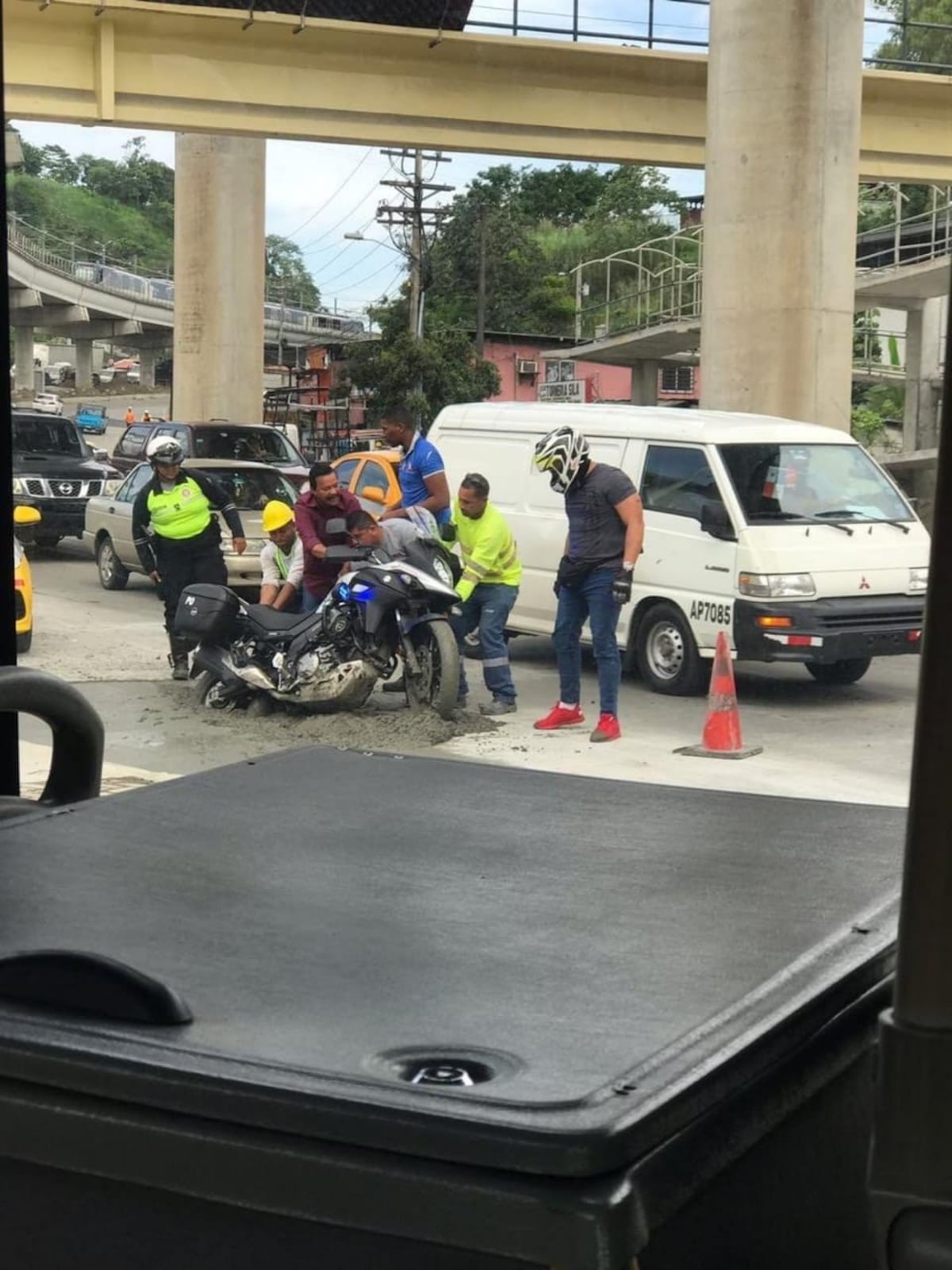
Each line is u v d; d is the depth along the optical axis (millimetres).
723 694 7793
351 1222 858
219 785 1618
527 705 9664
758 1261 992
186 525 9742
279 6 21531
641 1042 955
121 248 73750
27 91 21422
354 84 22406
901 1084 813
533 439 11672
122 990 974
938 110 24594
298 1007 1002
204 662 8727
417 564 8828
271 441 18562
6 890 1249
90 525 15961
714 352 18844
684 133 23562
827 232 18484
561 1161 822
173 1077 901
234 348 31797
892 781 6977
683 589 10250
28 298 65438
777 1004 1028
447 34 22141
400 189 49125
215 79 21969
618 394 56969
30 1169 961
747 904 1239
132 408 76125
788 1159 1024
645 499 10625
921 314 30438
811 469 10430
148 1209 932
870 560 9977
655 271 45844
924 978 807
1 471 1941
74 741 1721
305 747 1812
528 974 1072
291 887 1263
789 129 18328
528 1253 822
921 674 801
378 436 46531
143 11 21266
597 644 8359
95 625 12797
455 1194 833
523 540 11664
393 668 8617
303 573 9539
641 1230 829
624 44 23062
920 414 30250
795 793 6785
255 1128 881
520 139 23094
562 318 64812
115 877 1286
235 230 31562
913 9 24562
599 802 1559
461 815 1501
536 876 1305
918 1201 811
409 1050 936
